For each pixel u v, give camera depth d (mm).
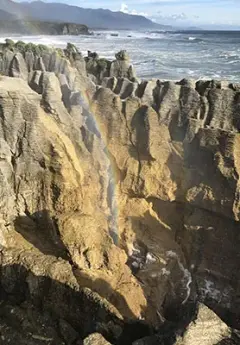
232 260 16281
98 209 16875
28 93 15352
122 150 17656
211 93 17094
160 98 17875
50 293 13211
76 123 17484
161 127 17297
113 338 11773
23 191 15492
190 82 19031
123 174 17594
